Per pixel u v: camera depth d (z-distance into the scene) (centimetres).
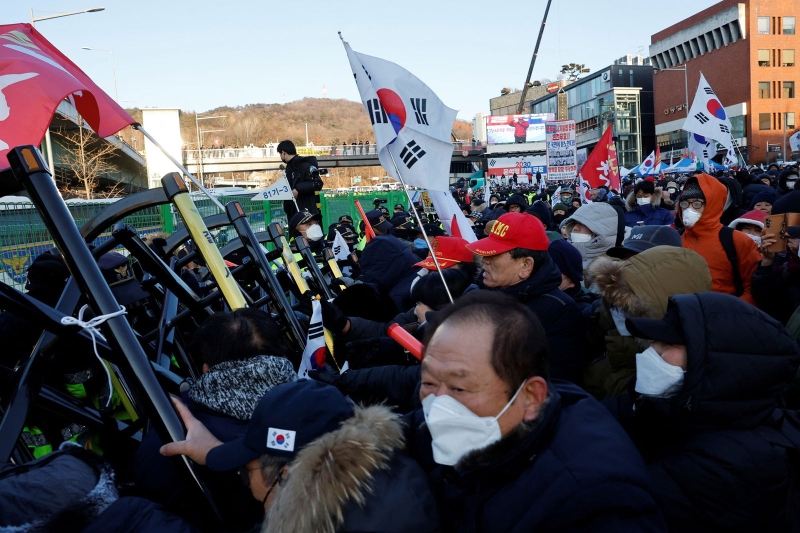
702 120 1134
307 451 147
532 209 859
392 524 144
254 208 1182
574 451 150
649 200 857
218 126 16825
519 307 153
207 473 182
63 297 205
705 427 196
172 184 223
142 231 716
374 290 374
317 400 165
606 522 140
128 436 237
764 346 192
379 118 360
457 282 361
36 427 260
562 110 5409
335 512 141
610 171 1277
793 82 7156
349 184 13100
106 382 273
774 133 7175
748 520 187
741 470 186
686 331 193
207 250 222
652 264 269
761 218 527
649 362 204
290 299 470
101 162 2744
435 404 149
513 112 13700
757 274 389
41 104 224
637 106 8456
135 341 173
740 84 7225
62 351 254
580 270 379
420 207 1561
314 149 7250
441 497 164
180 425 174
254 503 189
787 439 197
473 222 1259
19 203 475
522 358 146
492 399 146
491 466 152
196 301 260
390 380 281
